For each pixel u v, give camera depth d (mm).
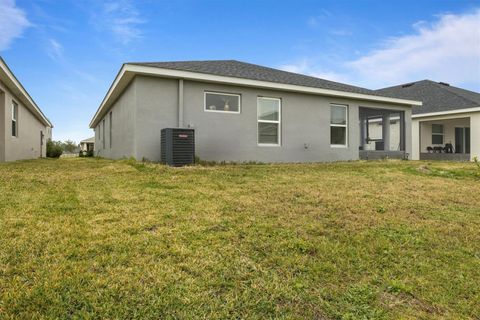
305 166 7664
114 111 11531
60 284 1748
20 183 4590
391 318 1624
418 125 15211
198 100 8102
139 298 1671
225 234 2598
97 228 2635
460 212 3580
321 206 3574
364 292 1849
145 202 3535
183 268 2012
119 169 6273
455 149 16484
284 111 9375
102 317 1515
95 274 1875
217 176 5434
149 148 7582
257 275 1979
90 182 4766
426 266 2209
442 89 15758
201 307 1630
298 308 1676
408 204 3840
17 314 1496
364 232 2799
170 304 1639
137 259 2100
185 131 7047
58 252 2146
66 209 3186
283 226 2848
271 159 9148
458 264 2258
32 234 2447
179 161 6969
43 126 20188
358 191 4445
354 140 10672
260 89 8969
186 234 2576
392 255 2365
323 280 1967
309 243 2479
